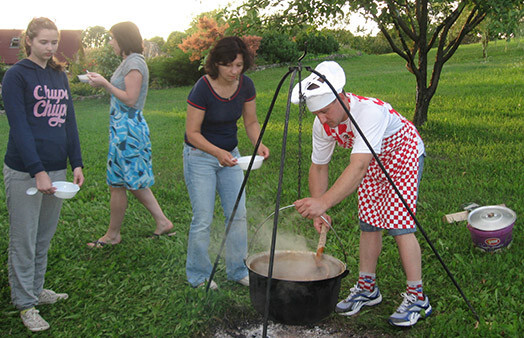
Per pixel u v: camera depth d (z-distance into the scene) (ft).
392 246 12.30
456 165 19.53
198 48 70.54
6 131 37.19
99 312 9.90
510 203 14.82
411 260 9.09
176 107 46.65
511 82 43.73
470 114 31.35
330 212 15.14
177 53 75.66
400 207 8.96
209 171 10.28
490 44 88.28
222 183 10.57
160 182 19.33
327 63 8.22
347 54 93.30
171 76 73.20
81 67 70.74
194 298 9.98
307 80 8.10
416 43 25.98
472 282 10.43
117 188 12.95
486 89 40.88
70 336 9.08
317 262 9.11
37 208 9.18
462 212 13.66
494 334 8.34
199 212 10.32
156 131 32.35
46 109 9.11
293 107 39.91
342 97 8.19
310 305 7.97
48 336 9.14
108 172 12.87
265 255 9.18
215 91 9.80
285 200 16.43
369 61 83.92
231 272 11.00
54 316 9.84
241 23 21.67
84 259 12.57
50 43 8.82
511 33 19.44
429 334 8.81
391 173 9.01
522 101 34.09
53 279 11.32
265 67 82.23
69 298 10.44
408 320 9.02
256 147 8.53
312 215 7.79
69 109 9.85
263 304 8.17
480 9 21.16
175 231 14.20
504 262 11.12
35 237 9.32
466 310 9.43
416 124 27.48
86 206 16.52
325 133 9.23
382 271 11.19
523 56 67.15
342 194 7.97
